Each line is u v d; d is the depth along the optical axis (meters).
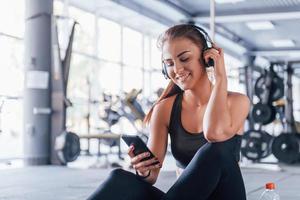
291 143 7.66
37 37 7.48
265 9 9.72
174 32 1.51
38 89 7.46
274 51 14.19
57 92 7.50
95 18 10.22
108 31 10.91
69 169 6.72
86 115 8.62
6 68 8.68
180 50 1.50
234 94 1.57
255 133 7.86
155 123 1.66
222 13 10.03
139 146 1.54
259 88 7.98
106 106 8.39
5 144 9.38
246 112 1.54
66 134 7.14
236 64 14.67
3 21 8.62
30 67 7.47
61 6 9.19
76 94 10.55
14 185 4.80
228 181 1.42
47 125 7.51
